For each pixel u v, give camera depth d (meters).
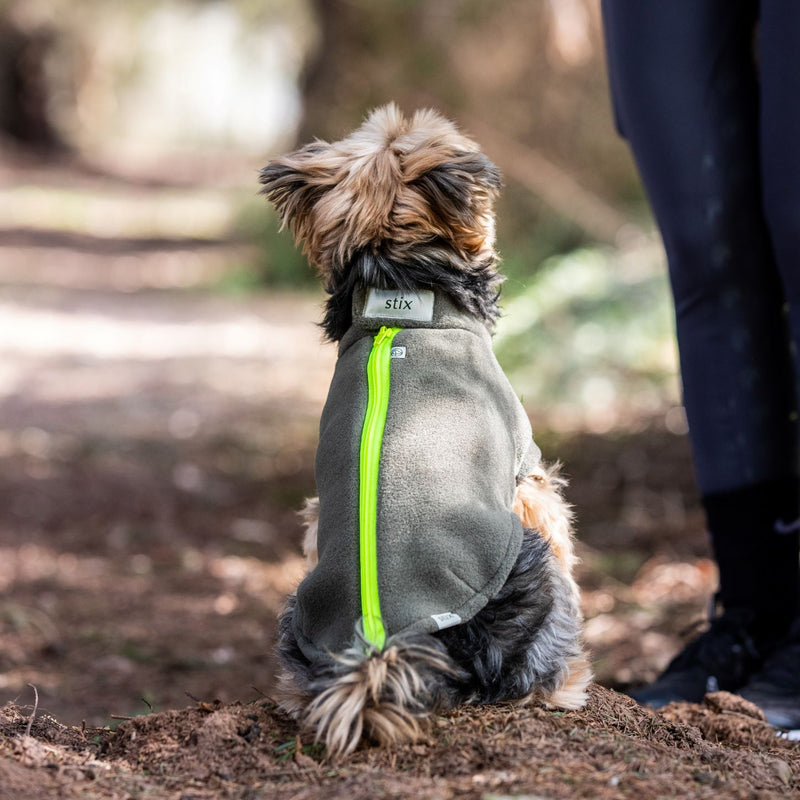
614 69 5.09
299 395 15.95
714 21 4.84
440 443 3.74
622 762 3.50
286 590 8.39
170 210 42.09
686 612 7.37
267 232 26.72
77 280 26.70
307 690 3.74
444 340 3.96
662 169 4.98
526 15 19.53
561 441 11.88
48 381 16.48
